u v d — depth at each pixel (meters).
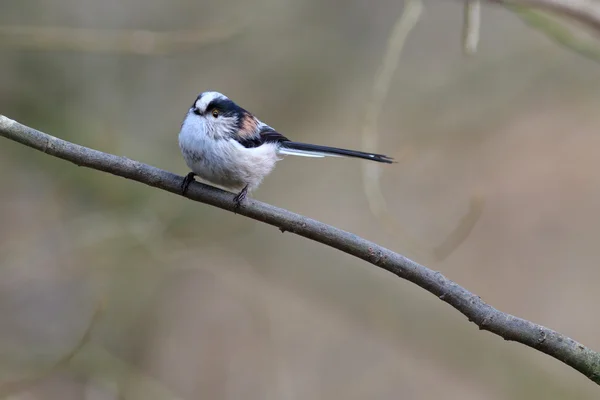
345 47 14.91
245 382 13.17
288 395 13.09
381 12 15.01
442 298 5.62
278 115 14.49
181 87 14.34
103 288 12.07
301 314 13.75
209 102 7.27
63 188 12.68
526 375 11.94
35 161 12.45
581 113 14.84
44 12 13.61
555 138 15.07
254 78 14.60
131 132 13.74
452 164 14.75
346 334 13.81
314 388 13.28
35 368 10.41
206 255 12.74
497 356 12.19
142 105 14.05
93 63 13.70
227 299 13.73
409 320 12.65
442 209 14.33
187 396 12.75
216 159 7.19
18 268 11.94
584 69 14.52
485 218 14.55
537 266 14.05
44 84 12.98
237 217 13.16
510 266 14.12
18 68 12.81
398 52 10.50
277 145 7.68
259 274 13.00
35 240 12.10
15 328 11.80
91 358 10.74
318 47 14.81
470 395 13.22
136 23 14.19
